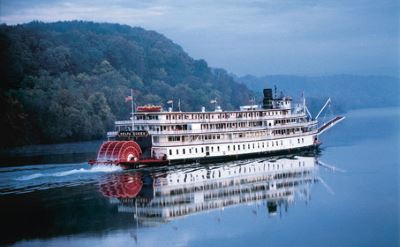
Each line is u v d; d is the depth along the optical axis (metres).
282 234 89.88
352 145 199.25
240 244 85.56
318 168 144.38
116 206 105.69
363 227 92.50
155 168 142.50
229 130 155.62
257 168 144.25
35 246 84.44
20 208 104.50
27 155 190.88
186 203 107.94
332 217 98.12
